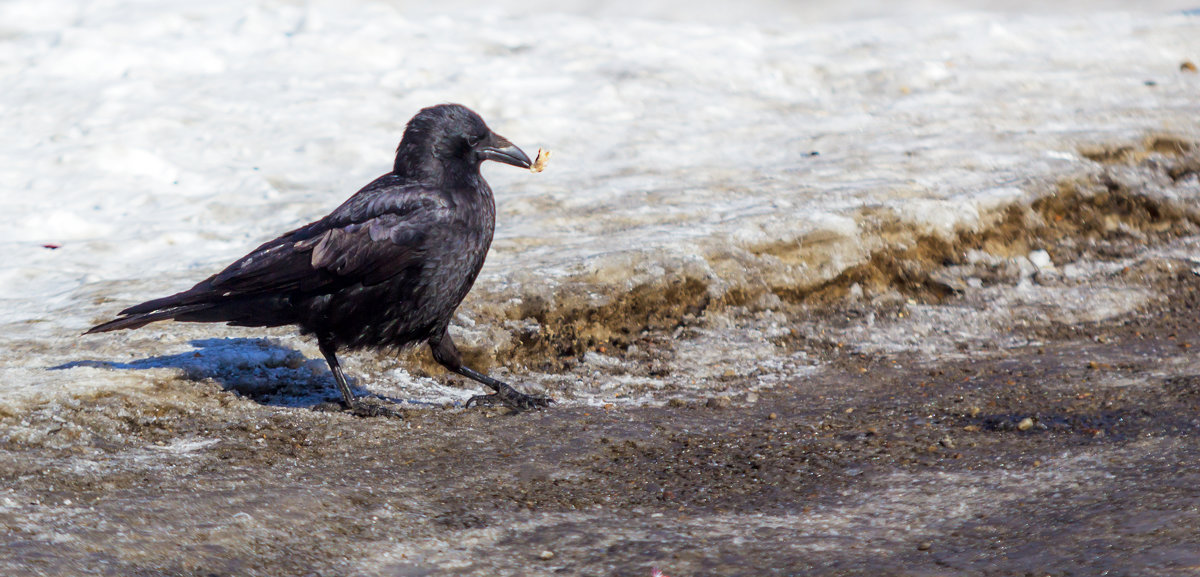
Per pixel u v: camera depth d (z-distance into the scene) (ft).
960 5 120.67
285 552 21.38
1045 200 47.44
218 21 82.48
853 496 24.72
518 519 23.48
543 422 29.96
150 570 20.16
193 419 28.63
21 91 66.44
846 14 118.42
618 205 47.19
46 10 85.46
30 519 22.15
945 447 27.78
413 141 29.68
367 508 23.77
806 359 36.37
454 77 69.41
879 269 42.68
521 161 30.27
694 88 68.39
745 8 119.24
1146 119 57.93
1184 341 36.94
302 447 27.32
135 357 32.09
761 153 56.39
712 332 38.06
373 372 33.35
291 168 55.01
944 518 23.02
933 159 52.29
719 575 20.47
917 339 38.19
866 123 60.95
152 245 44.62
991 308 40.83
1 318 35.81
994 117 60.44
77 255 43.42
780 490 25.32
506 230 44.42
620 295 38.24
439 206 28.96
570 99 65.72
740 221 43.27
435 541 22.22
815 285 41.29
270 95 66.33
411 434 28.58
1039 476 25.05
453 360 31.37
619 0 117.91
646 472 26.58
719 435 29.27
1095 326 38.91
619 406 31.89
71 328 34.50
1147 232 47.55
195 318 29.04
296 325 33.09
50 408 27.81
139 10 84.64
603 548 21.81
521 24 84.79
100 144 56.49
